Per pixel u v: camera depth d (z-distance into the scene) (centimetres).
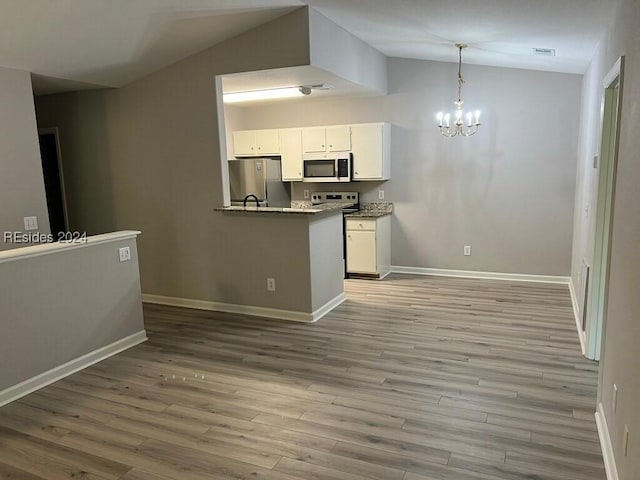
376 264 600
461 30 403
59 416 290
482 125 576
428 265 630
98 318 375
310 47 406
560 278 570
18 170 412
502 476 225
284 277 461
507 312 464
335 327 436
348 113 641
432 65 588
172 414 289
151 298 538
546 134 550
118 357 380
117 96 514
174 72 479
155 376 344
